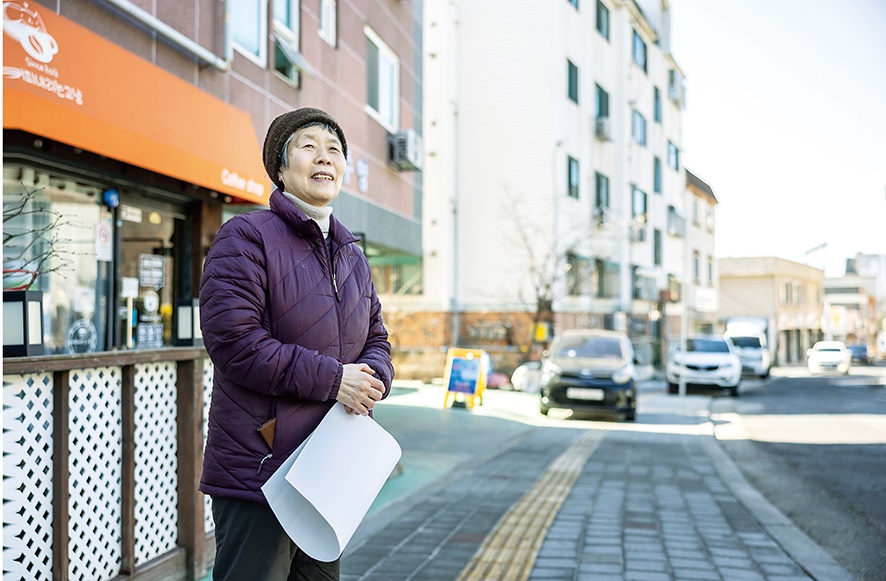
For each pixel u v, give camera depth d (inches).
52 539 126.8
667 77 1358.3
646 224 1200.8
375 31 487.2
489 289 876.0
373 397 83.2
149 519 153.4
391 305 855.7
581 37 956.6
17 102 177.9
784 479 308.7
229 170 274.7
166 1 262.2
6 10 182.7
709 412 602.9
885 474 322.0
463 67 900.0
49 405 126.9
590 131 984.9
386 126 504.4
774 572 169.5
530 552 183.2
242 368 77.6
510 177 877.8
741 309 2084.2
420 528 206.4
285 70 365.7
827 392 887.1
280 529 81.7
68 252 225.9
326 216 91.4
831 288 3238.2
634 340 1131.3
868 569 178.2
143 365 152.1
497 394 686.5
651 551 185.6
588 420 519.8
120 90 221.9
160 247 286.4
